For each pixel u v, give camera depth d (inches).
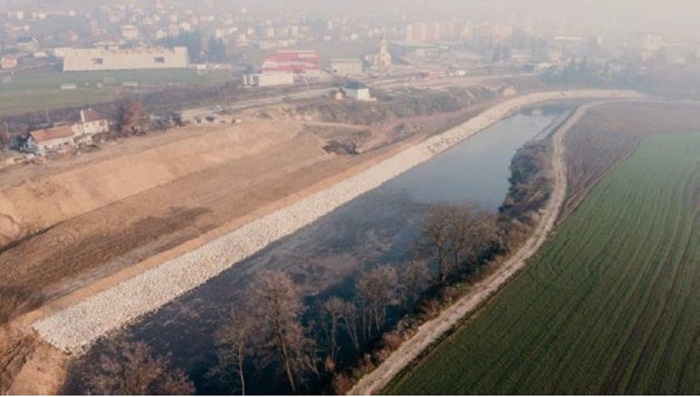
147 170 4264.3
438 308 2593.5
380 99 7716.5
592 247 3282.5
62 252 3184.1
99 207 3752.5
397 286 2815.0
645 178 4682.6
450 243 3065.9
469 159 5629.9
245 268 3292.3
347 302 2787.9
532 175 4753.9
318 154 5300.2
